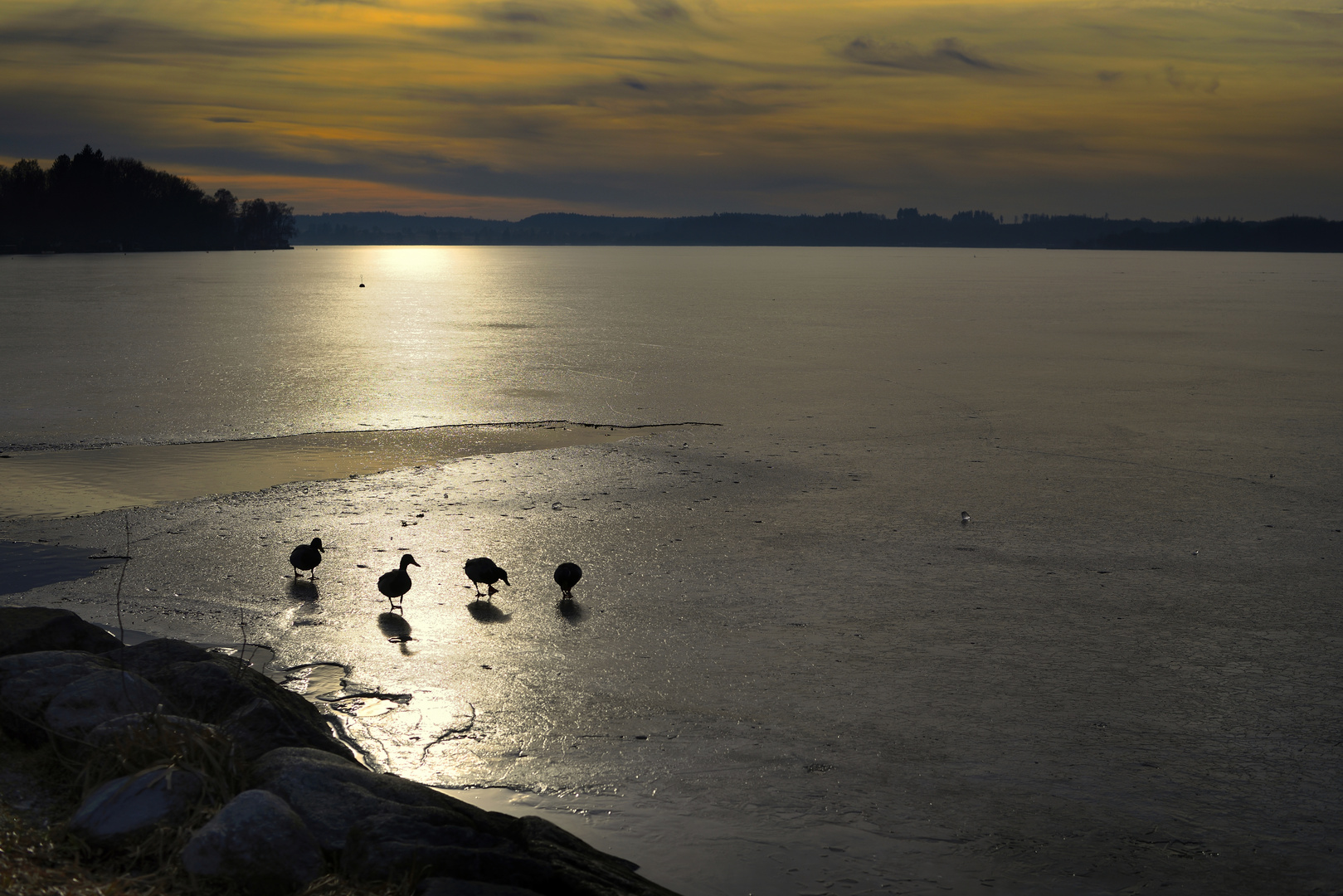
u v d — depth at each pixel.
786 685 10.12
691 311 62.69
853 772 8.45
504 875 5.72
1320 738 9.09
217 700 7.30
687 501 17.33
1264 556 14.46
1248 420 25.70
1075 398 29.00
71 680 6.97
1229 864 7.20
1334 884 6.97
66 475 18.45
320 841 5.75
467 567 12.43
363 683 9.97
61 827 5.51
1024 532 15.62
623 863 6.91
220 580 12.91
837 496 17.77
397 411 25.67
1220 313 64.06
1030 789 8.20
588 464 19.95
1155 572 13.76
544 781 8.21
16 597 12.01
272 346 39.72
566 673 10.34
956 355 39.50
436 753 8.62
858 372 34.22
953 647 11.13
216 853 5.24
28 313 55.78
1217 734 9.16
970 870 7.10
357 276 116.62
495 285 96.81
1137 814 7.84
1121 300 78.00
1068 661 10.76
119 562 13.46
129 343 40.31
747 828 7.57
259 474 18.88
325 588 12.72
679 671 10.44
